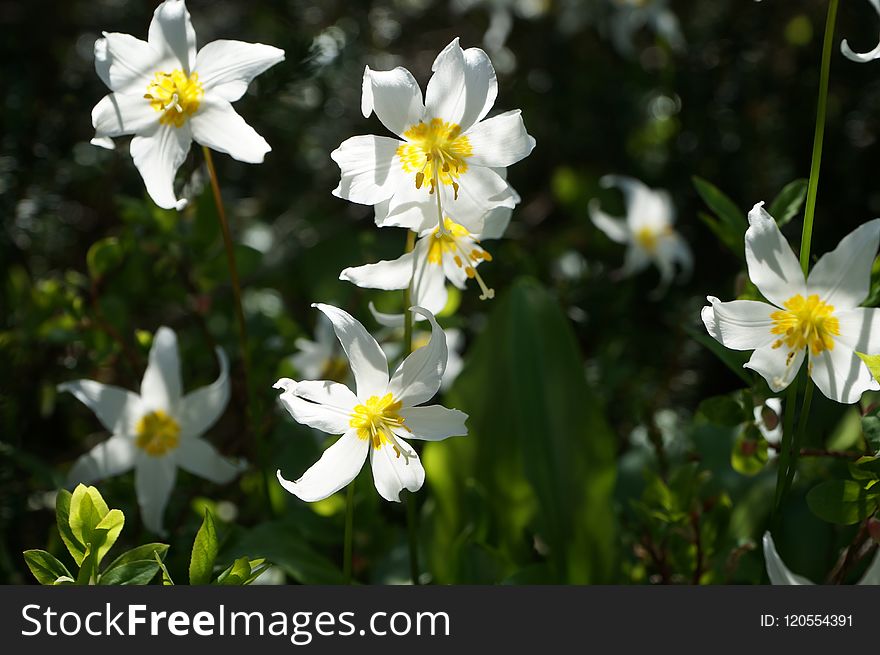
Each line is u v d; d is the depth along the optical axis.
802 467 0.67
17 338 0.70
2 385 0.69
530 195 1.02
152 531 0.65
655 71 0.95
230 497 0.71
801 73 0.86
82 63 0.83
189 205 0.71
